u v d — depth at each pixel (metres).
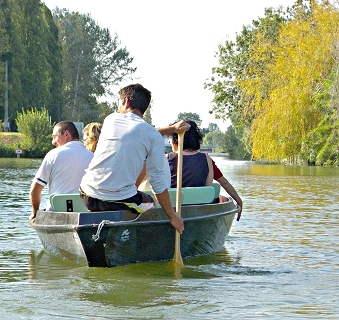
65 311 8.06
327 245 13.70
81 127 106.00
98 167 10.80
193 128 13.25
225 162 80.69
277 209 21.06
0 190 28.62
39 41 124.00
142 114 11.16
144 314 7.94
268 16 83.00
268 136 61.53
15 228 15.86
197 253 12.28
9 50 115.62
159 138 10.80
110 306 8.33
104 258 10.75
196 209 12.02
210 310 8.16
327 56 60.66
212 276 10.41
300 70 61.38
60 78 135.75
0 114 119.38
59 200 11.73
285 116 60.88
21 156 98.88
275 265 11.45
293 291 9.28
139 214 10.91
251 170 52.47
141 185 12.45
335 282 9.97
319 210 20.77
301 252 12.81
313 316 7.94
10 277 10.18
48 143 99.75
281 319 7.80
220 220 12.87
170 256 11.63
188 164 13.10
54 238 11.55
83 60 160.25
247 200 24.47
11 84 116.25
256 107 66.56
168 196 10.96
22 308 8.18
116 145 10.70
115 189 10.73
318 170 52.31
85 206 11.41
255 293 9.14
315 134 61.22
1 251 12.57
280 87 63.03
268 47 70.88
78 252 10.95
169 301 8.62
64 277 10.16
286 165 64.75
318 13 63.06
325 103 59.47
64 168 12.29
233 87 84.62
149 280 9.99
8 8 115.88
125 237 10.80
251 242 14.11
